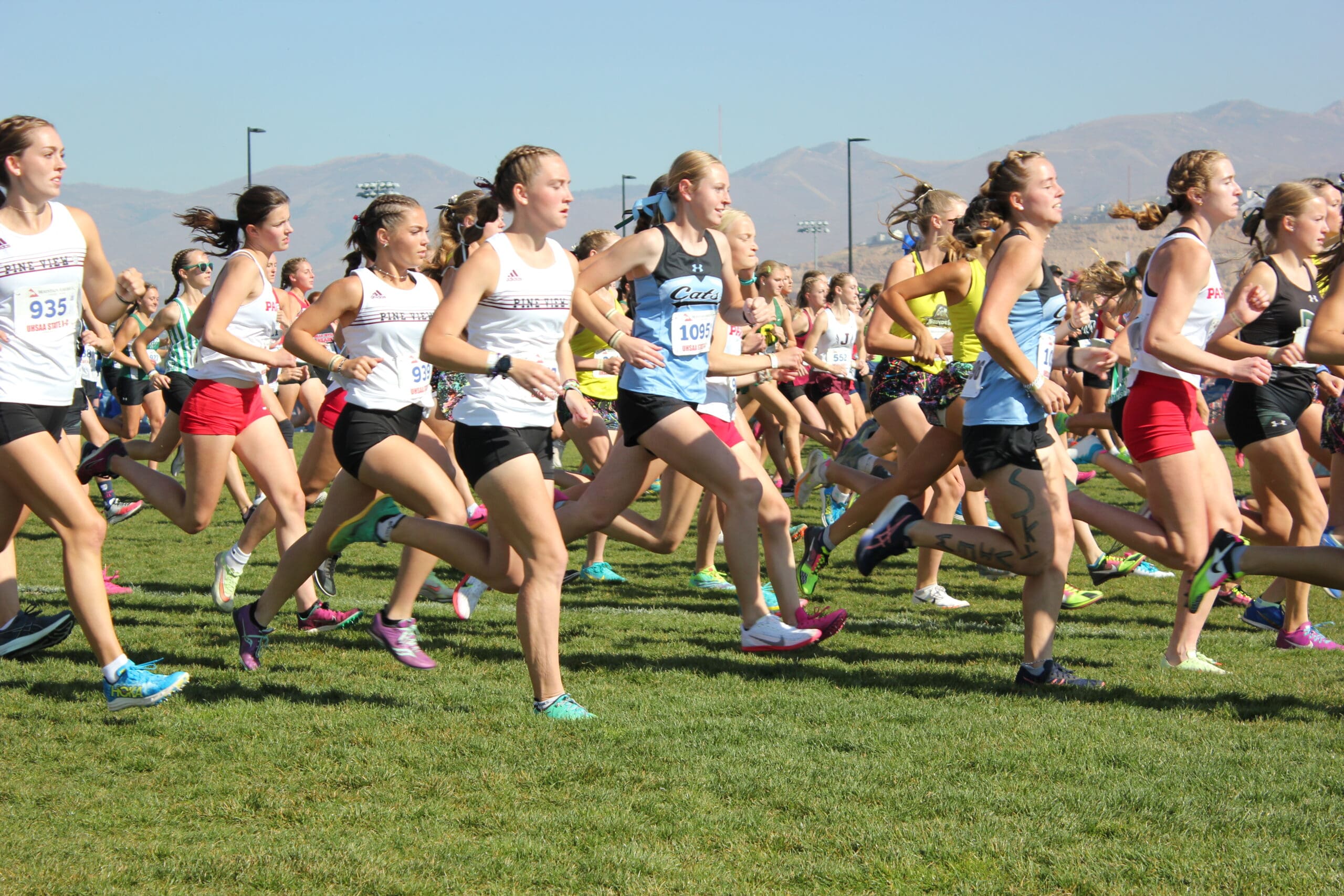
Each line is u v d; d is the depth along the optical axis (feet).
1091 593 30.68
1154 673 22.90
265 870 13.35
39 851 13.84
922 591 31.63
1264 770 16.69
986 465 20.83
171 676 19.90
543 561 18.95
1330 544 23.25
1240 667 23.61
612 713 19.61
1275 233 24.98
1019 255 19.75
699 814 15.16
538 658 19.26
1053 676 21.59
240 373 25.32
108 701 19.70
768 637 24.06
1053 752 17.60
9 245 19.03
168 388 37.52
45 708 19.81
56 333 19.53
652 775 16.57
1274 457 24.73
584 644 25.40
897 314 25.27
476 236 26.55
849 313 52.11
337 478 21.98
